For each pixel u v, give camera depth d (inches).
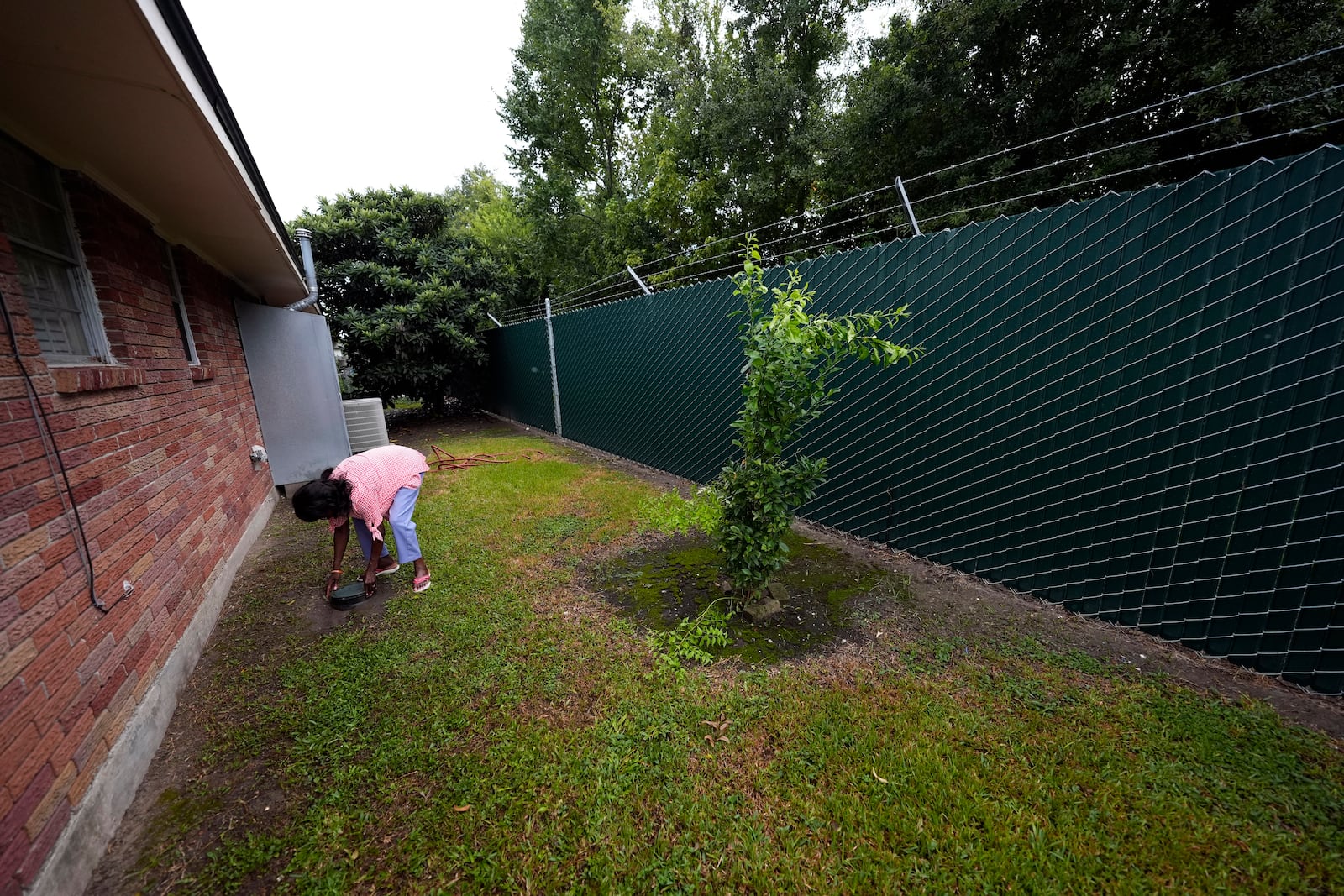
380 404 321.7
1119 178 292.4
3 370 65.2
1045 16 299.1
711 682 98.0
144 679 88.3
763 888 60.6
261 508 204.8
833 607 123.3
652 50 523.2
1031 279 114.6
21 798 57.1
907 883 60.9
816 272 162.7
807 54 470.9
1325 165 78.4
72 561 73.8
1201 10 257.3
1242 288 87.7
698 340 218.2
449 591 136.9
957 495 136.1
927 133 359.6
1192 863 61.1
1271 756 75.3
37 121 87.0
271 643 115.9
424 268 435.8
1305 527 85.9
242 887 63.4
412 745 84.1
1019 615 117.4
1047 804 69.4
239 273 225.8
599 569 148.8
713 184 476.7
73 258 104.0
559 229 614.2
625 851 65.7
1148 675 94.8
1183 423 97.0
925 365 137.7
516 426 436.1
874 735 82.3
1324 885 58.4
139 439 103.1
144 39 64.9
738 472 115.6
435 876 63.9
